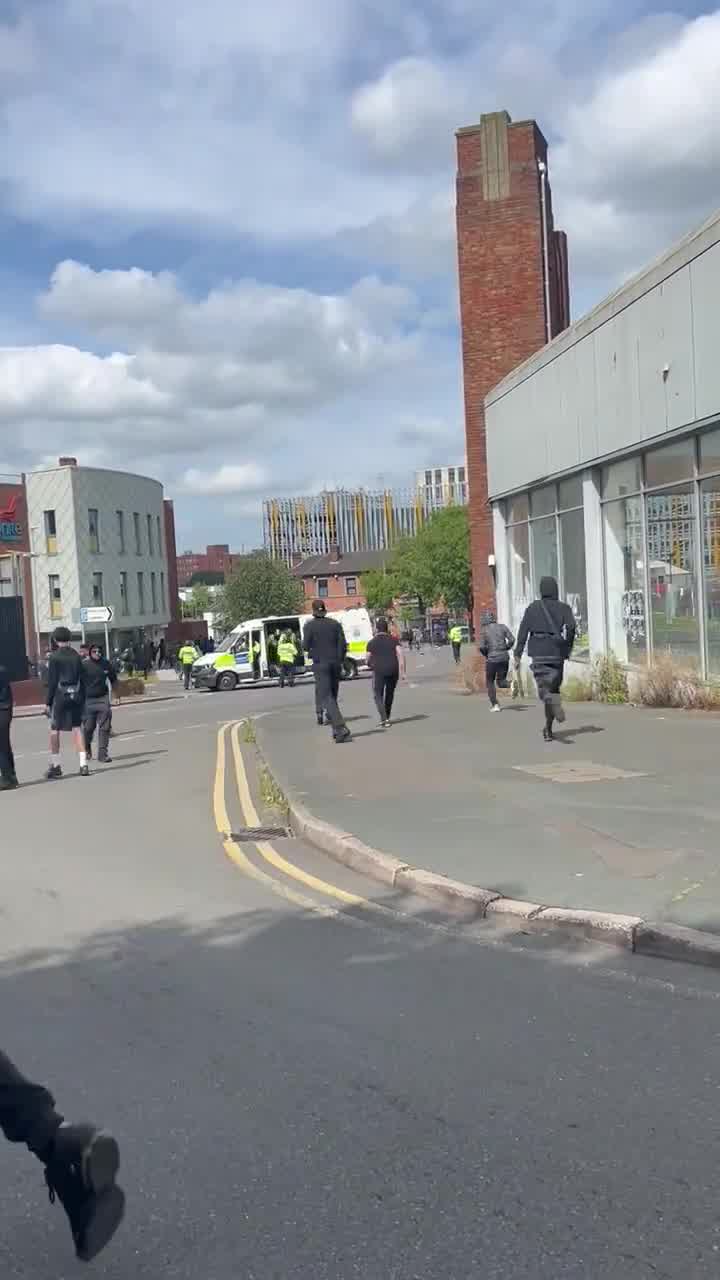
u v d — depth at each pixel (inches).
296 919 265.7
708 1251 119.5
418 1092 163.3
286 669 1562.5
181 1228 129.3
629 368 643.5
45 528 2190.0
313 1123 154.9
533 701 754.8
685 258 565.0
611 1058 171.9
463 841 315.6
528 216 1085.8
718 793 356.2
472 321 1101.7
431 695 904.9
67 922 273.3
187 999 211.0
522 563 900.0
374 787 420.8
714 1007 191.3
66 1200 114.0
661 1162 139.0
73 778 576.7
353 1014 197.8
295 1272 119.6
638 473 662.5
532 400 824.3
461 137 1099.9
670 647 634.8
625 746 471.8
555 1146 144.5
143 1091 168.4
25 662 1533.0
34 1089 117.4
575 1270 117.1
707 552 583.5
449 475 7170.3
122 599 2333.9
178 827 403.9
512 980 211.6
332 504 6569.9
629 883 257.6
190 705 1242.6
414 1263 119.9
